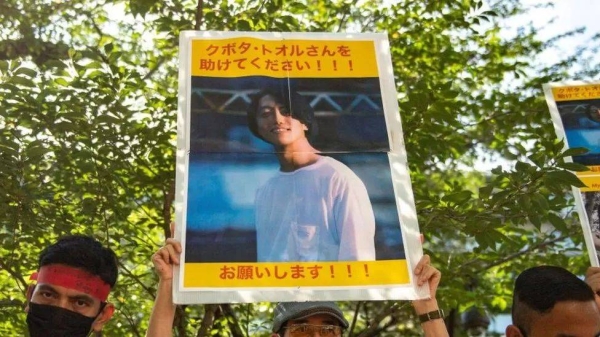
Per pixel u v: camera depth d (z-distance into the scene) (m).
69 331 2.41
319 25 6.11
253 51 3.13
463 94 6.28
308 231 2.80
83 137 4.89
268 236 2.77
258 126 2.99
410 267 2.76
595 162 3.80
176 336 6.02
